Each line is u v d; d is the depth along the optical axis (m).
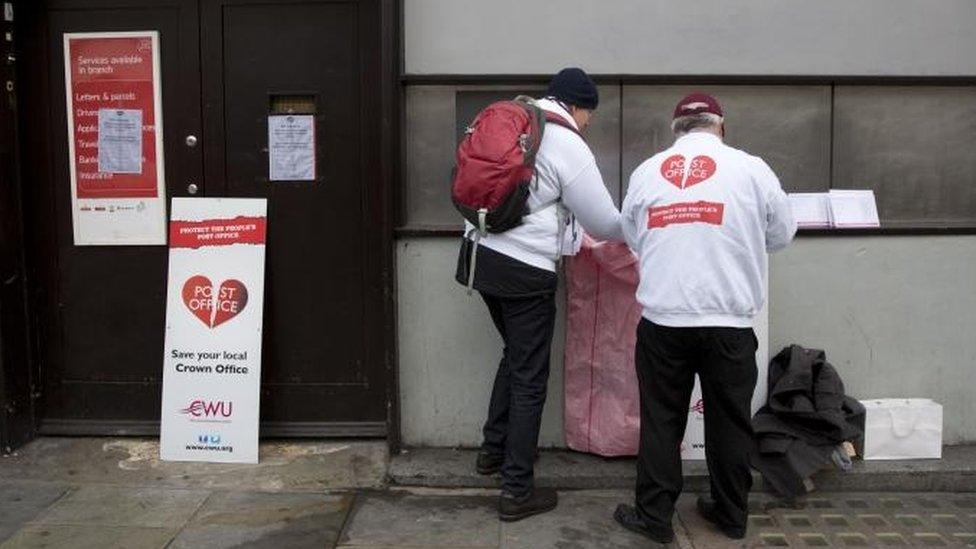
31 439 4.45
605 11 4.16
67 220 4.42
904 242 4.26
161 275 4.42
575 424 4.18
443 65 4.19
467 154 3.51
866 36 4.21
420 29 4.17
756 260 3.36
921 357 4.31
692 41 4.19
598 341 4.09
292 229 4.34
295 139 4.30
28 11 4.31
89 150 4.37
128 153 4.36
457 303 4.24
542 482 4.02
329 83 4.27
